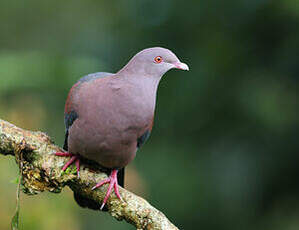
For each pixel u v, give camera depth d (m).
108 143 6.91
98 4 18.56
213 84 13.60
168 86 13.95
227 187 13.34
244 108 13.05
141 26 15.09
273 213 13.26
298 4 12.32
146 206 6.57
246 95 13.07
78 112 6.89
